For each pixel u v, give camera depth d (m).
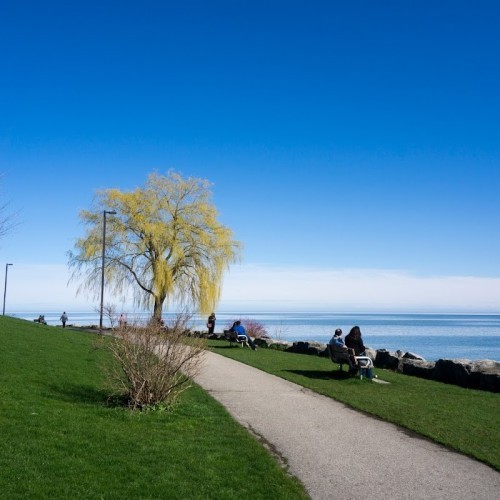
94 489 7.20
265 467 8.47
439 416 12.51
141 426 10.55
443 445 10.11
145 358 12.05
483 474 8.51
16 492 6.94
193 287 44.12
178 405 12.46
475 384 17.52
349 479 8.21
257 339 33.19
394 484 8.02
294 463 8.94
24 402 11.34
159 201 44.72
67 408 11.32
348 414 12.77
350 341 19.34
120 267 43.78
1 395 11.68
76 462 8.10
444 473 8.53
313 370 20.62
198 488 7.49
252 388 16.27
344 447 9.91
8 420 9.88
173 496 7.15
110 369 15.18
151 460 8.49
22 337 22.08
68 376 15.03
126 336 12.26
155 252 43.72
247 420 11.95
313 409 13.27
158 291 42.88
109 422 10.61
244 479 7.93
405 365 21.30
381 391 16.09
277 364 22.42
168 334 12.56
